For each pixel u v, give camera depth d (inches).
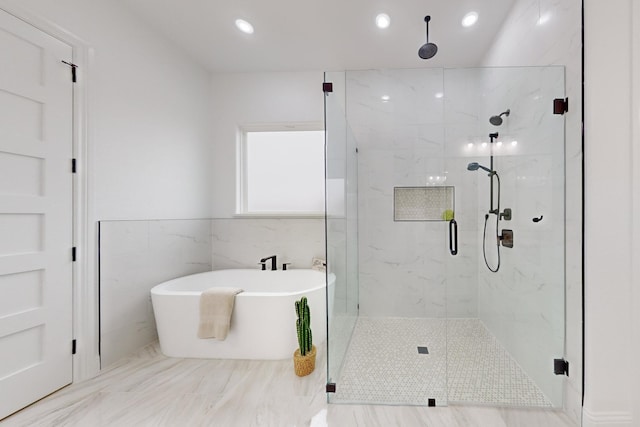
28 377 70.7
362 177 92.1
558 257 71.1
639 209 60.3
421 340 87.9
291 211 143.0
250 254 138.9
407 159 90.9
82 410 69.9
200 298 93.9
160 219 111.3
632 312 60.7
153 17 100.9
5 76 66.4
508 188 87.7
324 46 116.6
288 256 137.3
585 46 61.8
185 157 124.4
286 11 96.7
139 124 101.8
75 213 81.4
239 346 94.4
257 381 81.9
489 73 87.0
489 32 106.1
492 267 92.4
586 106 62.0
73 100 81.0
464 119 89.8
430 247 91.0
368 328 89.9
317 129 140.3
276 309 93.1
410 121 89.3
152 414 68.6
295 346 95.3
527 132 80.0
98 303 86.9
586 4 61.2
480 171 90.2
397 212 91.8
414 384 76.8
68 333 79.7
